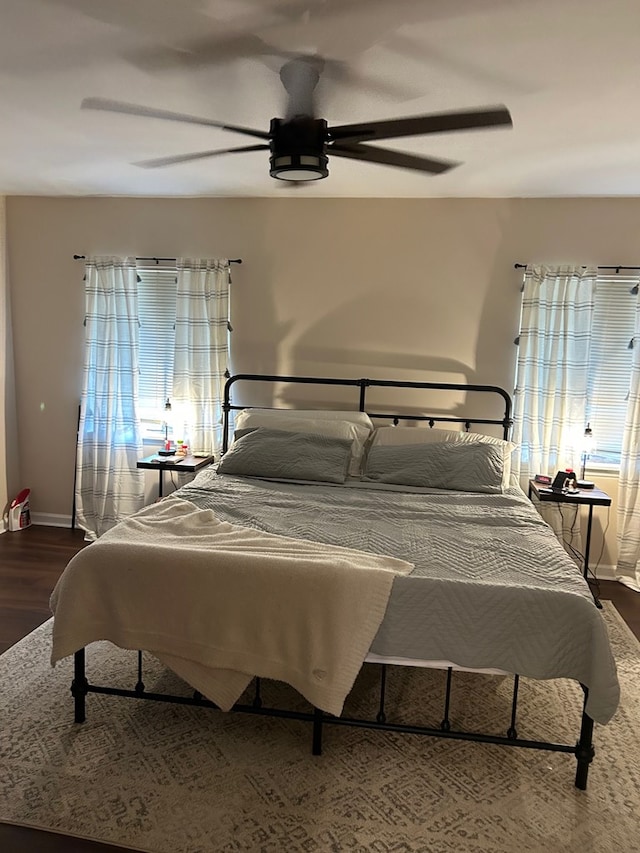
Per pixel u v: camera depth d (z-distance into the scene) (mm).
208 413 4324
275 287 4234
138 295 4434
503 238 3971
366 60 1982
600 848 1847
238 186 3861
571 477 3789
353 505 3096
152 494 4605
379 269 4117
